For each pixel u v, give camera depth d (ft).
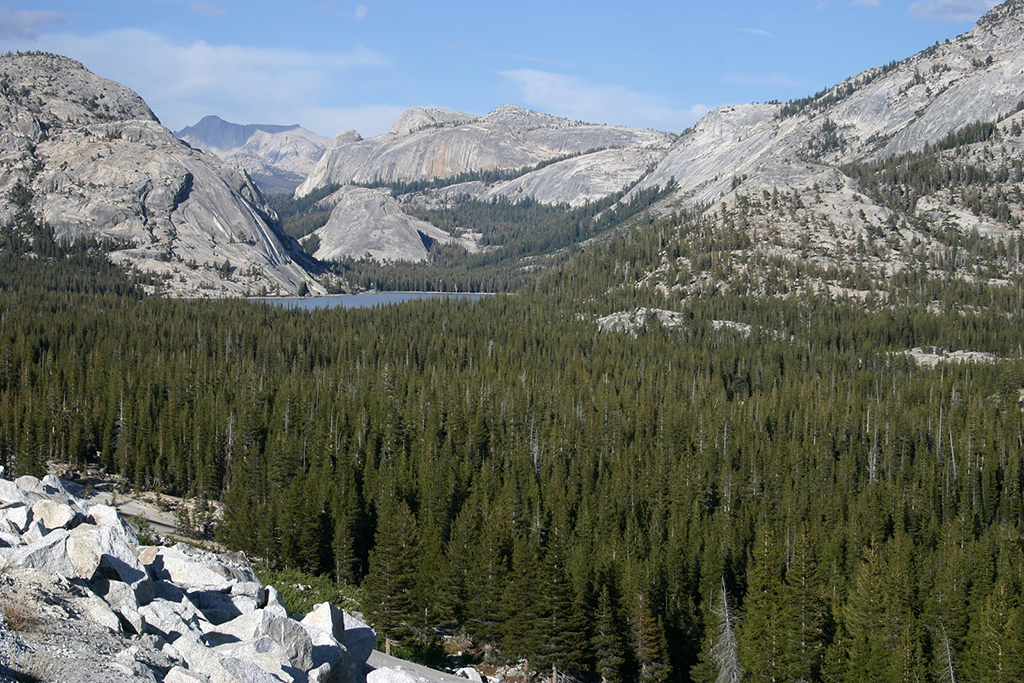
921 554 334.85
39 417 484.74
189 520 383.04
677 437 488.85
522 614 258.78
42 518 124.26
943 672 248.73
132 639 101.55
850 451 472.85
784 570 305.94
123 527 128.16
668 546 324.19
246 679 97.30
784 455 450.30
